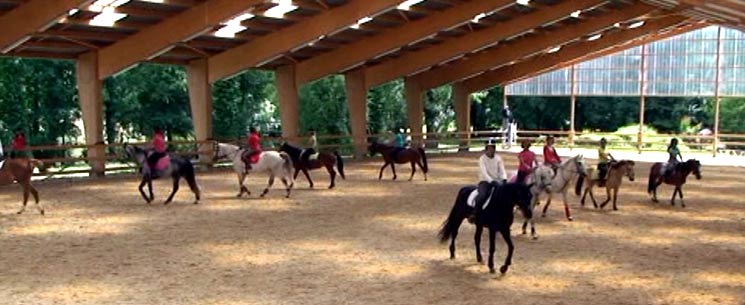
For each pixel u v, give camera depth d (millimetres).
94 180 22156
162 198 18109
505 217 10297
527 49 32438
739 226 14898
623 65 37812
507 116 40625
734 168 29188
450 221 11250
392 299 9164
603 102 53281
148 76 36250
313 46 27359
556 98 53625
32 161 15641
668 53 36719
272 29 23875
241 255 11555
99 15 20016
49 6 17547
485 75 38500
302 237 13133
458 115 39375
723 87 35469
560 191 15344
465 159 32594
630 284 10047
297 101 29453
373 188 20859
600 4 25047
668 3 24000
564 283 10055
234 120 39938
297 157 20469
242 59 25078
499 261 11305
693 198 19344
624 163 16719
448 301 9109
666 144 37500
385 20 25062
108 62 22719
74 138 36281
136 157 17344
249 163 18344
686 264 11312
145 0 19203
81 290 9391
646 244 12867
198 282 9859
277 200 18016
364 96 32375
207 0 20219
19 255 11352
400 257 11547
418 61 30891
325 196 18922
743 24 26094
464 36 29266
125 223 14398
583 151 38625
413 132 36156
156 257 11328
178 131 38656
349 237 13180
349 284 9859
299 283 9875
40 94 33656
